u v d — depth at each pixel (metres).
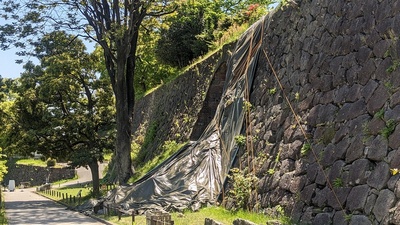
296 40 14.59
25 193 46.53
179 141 26.22
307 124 12.25
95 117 29.42
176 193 17.66
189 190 17.55
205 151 18.83
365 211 8.78
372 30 10.64
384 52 10.02
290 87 14.11
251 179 13.98
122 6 24.81
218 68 23.06
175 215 15.38
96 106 30.36
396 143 8.70
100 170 54.06
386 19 10.23
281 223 9.84
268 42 16.88
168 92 31.94
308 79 13.09
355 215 9.00
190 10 33.88
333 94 11.55
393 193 8.25
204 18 34.44
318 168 10.88
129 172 25.42
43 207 26.84
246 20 26.78
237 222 10.75
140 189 18.66
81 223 17.56
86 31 25.69
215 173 17.88
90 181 48.19
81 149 28.80
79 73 29.55
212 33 32.56
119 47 24.92
